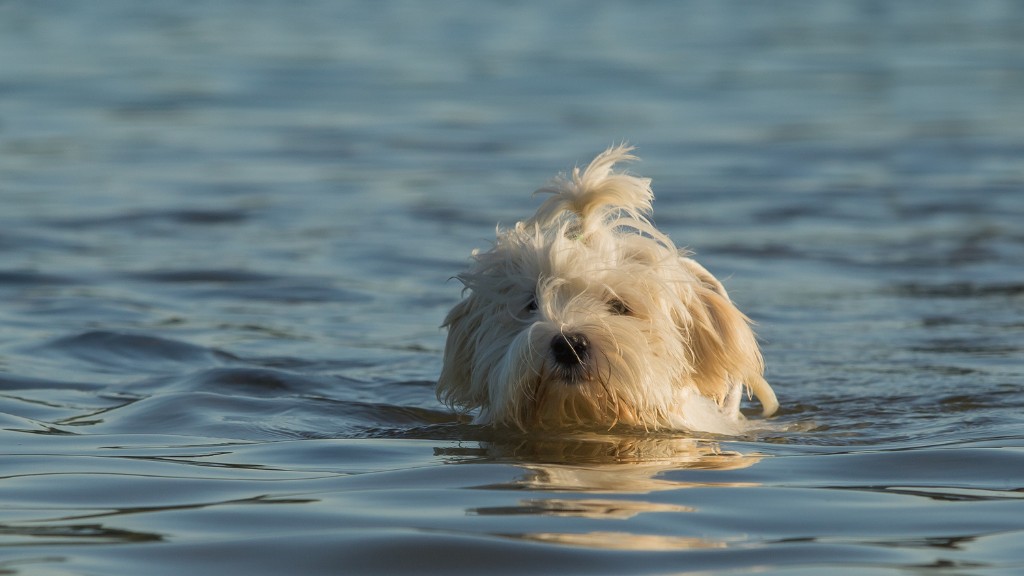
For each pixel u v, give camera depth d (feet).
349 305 49.34
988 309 48.52
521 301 31.32
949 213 68.54
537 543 20.53
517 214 67.26
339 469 26.25
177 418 31.91
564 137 92.89
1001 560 19.74
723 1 224.94
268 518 22.03
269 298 50.26
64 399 34.47
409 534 20.89
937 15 197.06
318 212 68.13
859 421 33.06
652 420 30.40
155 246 59.67
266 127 97.45
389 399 35.99
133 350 41.01
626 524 21.72
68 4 198.70
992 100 110.42
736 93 114.73
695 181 77.82
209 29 164.14
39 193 71.92
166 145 88.89
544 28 170.91
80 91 112.78
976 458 26.89
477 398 32.19
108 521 21.89
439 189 74.54
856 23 183.21
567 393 29.53
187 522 21.83
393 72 126.52
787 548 20.39
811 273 55.26
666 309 31.48
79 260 56.39
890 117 102.68
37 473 25.61
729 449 28.76
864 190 75.10
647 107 106.93
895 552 20.21
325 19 180.14
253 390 36.35
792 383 38.52
